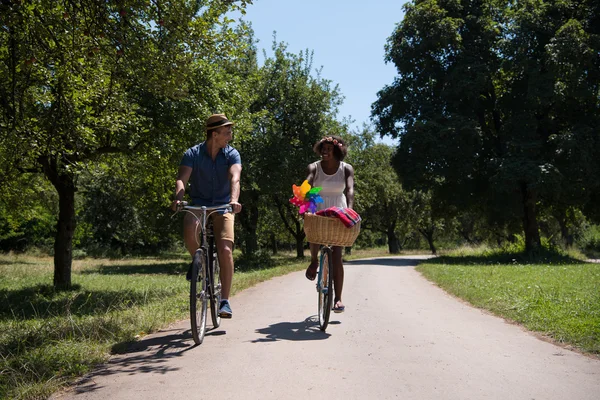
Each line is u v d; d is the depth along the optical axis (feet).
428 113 90.43
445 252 128.88
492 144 91.56
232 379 11.60
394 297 28.53
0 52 24.68
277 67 93.09
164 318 19.85
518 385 11.18
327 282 17.35
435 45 90.89
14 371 12.19
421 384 11.23
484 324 19.15
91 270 86.17
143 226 136.87
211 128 16.79
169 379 11.71
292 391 10.75
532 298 25.05
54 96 28.91
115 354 14.47
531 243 88.38
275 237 163.02
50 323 19.51
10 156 27.81
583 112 87.10
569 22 79.92
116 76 26.73
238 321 19.26
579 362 13.15
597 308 21.36
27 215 57.72
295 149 89.04
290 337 16.15
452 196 93.45
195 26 23.73
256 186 82.53
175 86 24.11
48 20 22.43
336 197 19.01
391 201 164.25
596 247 164.25
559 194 80.89
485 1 94.32
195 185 17.30
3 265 87.35
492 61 90.99
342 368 12.46
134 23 23.38
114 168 49.24
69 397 10.71
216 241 16.93
